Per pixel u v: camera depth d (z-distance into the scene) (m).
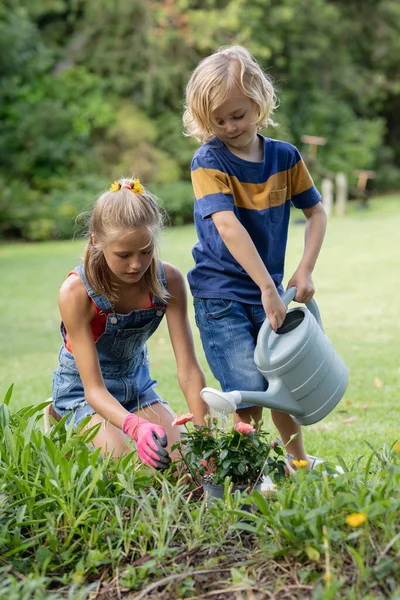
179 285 2.86
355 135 20.14
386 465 2.28
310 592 1.86
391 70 22.23
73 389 3.02
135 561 2.08
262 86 2.72
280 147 2.92
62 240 15.50
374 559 1.91
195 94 2.70
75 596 1.92
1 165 16.52
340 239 12.85
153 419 2.97
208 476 2.37
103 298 2.71
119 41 18.19
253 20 18.56
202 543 2.13
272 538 2.06
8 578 1.97
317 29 19.98
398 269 9.56
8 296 8.83
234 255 2.70
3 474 2.37
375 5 21.52
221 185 2.79
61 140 16.75
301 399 2.59
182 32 17.98
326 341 2.65
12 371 5.34
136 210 2.47
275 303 2.63
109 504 2.23
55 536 2.15
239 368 2.88
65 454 2.37
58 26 18.69
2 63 16.34
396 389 4.38
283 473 2.33
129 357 2.96
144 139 17.55
